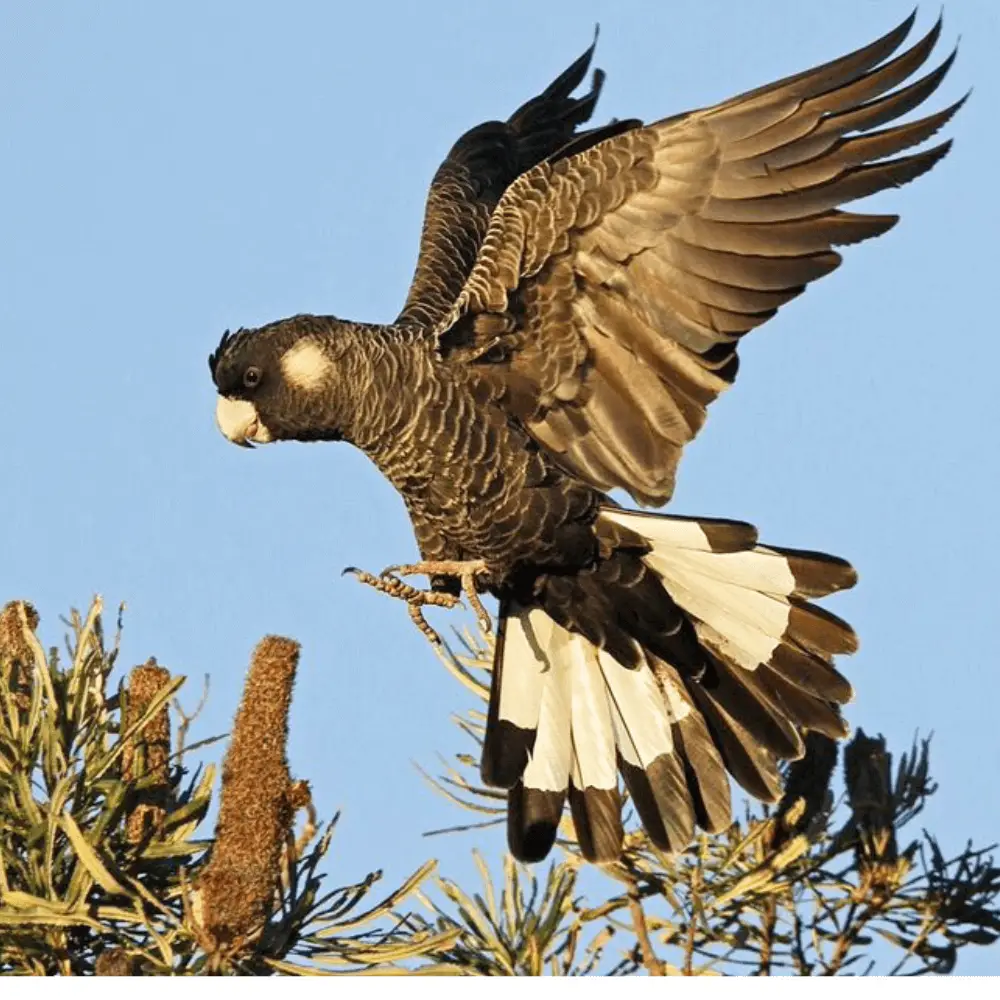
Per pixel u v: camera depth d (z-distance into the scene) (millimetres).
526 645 11664
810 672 11234
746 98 10320
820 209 10289
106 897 7363
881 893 8539
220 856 6965
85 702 7699
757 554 11117
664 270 10742
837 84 10164
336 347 11219
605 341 11094
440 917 8195
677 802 11227
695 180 10461
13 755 7520
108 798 7312
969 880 8547
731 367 10953
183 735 7977
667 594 11453
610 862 9062
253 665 7137
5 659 8117
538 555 11422
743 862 8945
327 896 7273
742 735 11266
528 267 10891
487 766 11070
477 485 11234
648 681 11555
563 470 11289
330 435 11531
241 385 11312
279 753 7059
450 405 11125
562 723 11484
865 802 8734
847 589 11172
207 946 6879
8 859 7336
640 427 11211
